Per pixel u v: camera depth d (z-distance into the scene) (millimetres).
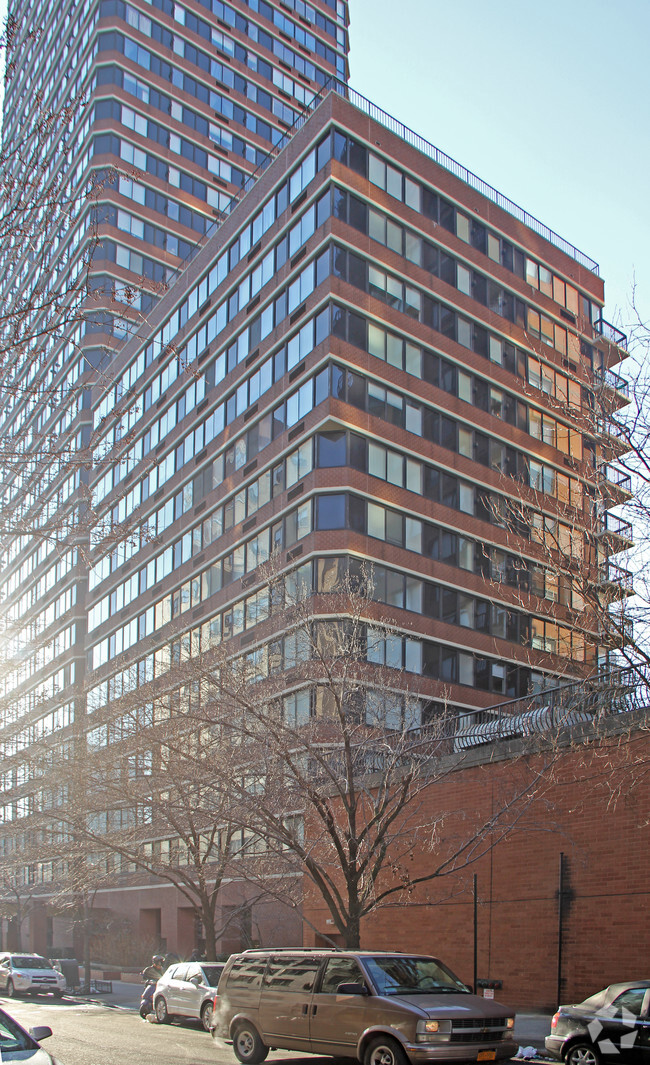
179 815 27641
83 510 14961
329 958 14586
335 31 95688
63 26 84500
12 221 14406
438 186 47000
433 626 41281
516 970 21734
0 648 23312
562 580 18828
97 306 65938
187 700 26531
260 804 21062
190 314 54500
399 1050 12734
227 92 83875
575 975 20156
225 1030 15773
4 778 31641
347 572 37438
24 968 33625
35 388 14859
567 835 20203
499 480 44594
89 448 14117
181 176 78250
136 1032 20906
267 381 45062
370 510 40344
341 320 41125
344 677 22219
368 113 45219
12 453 13383
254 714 21078
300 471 41344
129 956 49469
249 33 87250
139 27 79000
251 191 49312
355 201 42969
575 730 20953
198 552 49938
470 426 45594
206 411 50625
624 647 17109
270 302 45844
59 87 83188
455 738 26828
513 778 22672
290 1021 14492
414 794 21500
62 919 60188
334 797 27344
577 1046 13383
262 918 37125
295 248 44281
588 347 49906
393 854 26109
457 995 13695
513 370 48438
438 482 43469
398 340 43344
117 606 60344
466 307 46844
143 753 27766
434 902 23031
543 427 49250
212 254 52906
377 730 23375
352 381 40969
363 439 40906
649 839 19109
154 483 56094
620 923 19391
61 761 29312
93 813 30250
